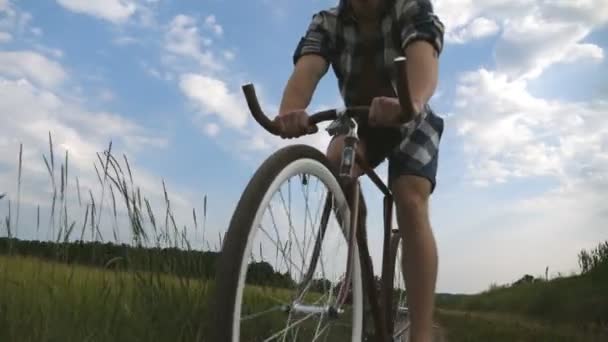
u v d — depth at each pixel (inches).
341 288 93.0
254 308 76.0
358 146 99.4
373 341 108.3
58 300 123.2
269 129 86.0
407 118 76.5
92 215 136.3
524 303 609.6
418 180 99.5
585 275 618.2
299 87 101.7
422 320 98.0
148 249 138.9
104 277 134.9
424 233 99.0
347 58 103.2
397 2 97.9
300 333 86.7
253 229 69.9
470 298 845.2
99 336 117.8
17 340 109.4
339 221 95.7
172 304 130.0
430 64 92.4
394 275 122.4
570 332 354.0
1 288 118.4
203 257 140.9
